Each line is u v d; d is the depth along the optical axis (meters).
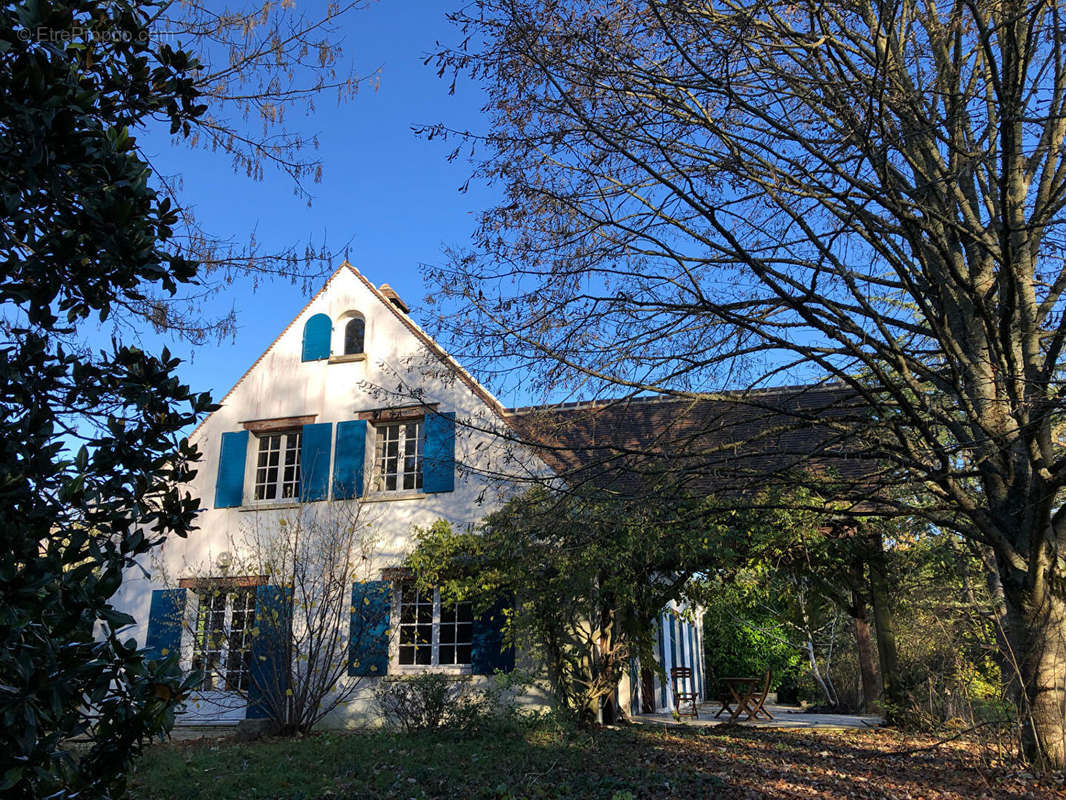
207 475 15.70
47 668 2.79
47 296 3.52
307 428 15.32
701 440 10.61
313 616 13.91
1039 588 8.14
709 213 7.08
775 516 11.49
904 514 8.81
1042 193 8.62
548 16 7.64
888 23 7.39
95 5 3.70
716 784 7.82
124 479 3.63
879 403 8.32
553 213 8.74
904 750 9.77
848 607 13.79
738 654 24.62
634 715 16.09
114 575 3.08
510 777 8.04
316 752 10.02
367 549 14.25
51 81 3.19
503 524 11.34
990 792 7.57
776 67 7.92
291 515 14.90
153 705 3.14
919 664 12.91
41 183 3.31
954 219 8.23
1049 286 8.83
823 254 7.58
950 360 7.69
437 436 14.43
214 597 13.94
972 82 8.05
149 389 3.77
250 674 12.51
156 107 4.12
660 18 7.21
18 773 2.71
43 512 3.11
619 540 10.46
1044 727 8.05
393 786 7.86
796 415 8.45
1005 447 7.77
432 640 13.65
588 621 12.77
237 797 7.55
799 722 14.34
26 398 3.47
